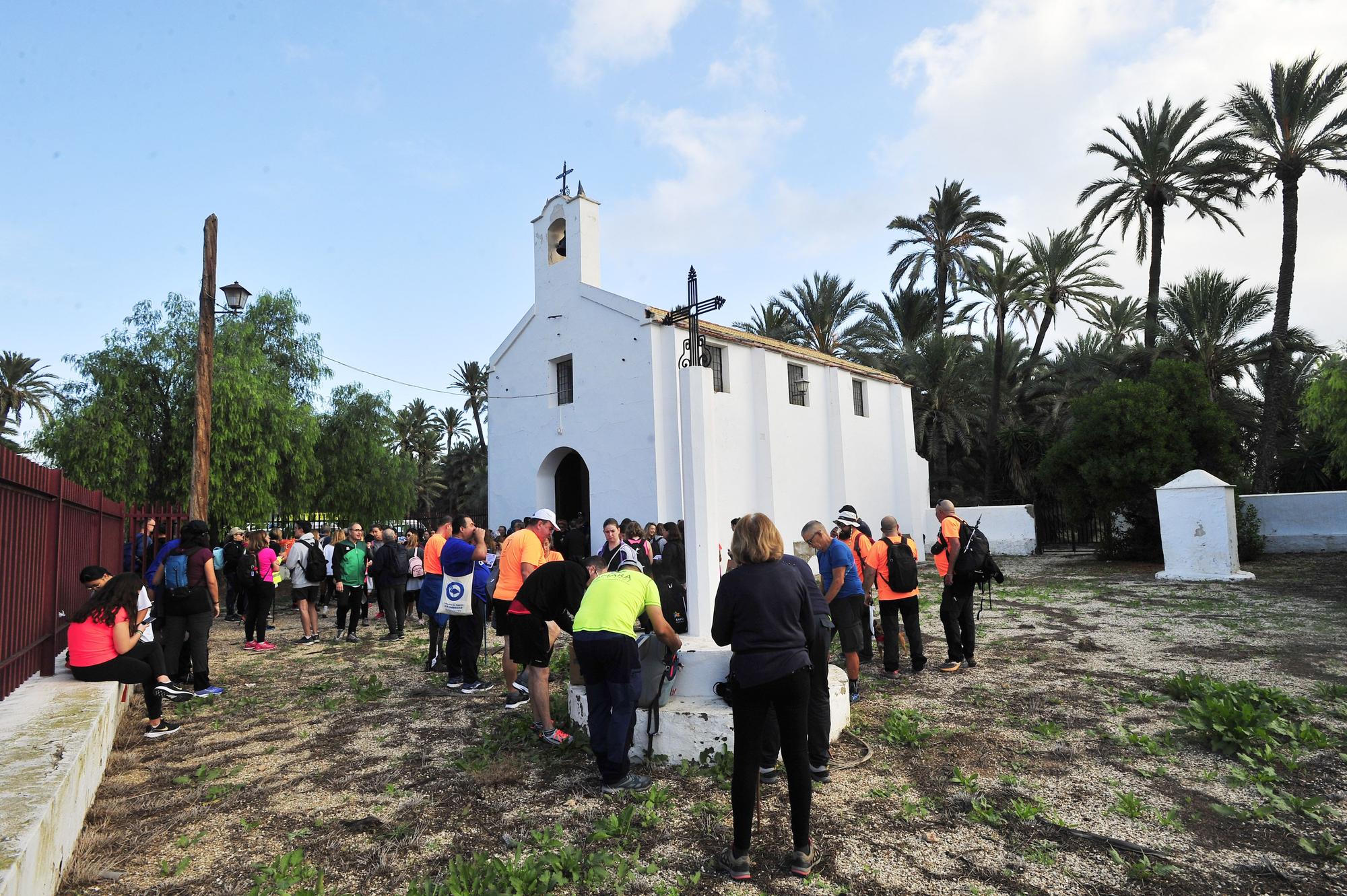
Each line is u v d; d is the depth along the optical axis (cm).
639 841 405
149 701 631
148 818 456
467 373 5272
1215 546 1461
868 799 454
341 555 1142
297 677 866
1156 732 559
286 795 491
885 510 2473
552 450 2000
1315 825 404
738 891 351
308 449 1947
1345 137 2266
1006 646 895
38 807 338
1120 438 1952
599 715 486
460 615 765
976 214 3369
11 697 548
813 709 489
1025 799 446
